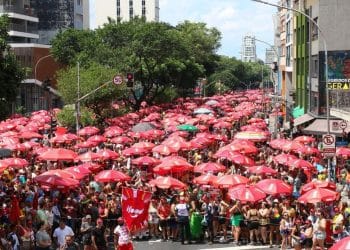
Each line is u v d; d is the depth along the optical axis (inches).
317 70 2156.7
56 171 975.6
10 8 3976.4
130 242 760.3
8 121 2074.3
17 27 4057.6
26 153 1455.5
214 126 2148.1
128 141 1642.5
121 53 3159.5
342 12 2086.6
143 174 1168.2
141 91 3779.5
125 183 1061.1
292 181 1128.8
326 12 2097.7
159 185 959.6
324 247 840.3
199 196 994.7
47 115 2379.4
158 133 1766.7
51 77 3737.7
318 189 872.3
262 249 899.4
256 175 1107.9
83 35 3558.1
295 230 874.1
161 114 2827.3
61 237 771.4
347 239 510.0
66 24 4803.2
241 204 941.8
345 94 2059.5
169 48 3341.5
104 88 2423.7
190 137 1882.4
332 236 845.2
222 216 954.1
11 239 755.4
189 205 960.9
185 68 3649.1
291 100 3189.0
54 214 878.4
